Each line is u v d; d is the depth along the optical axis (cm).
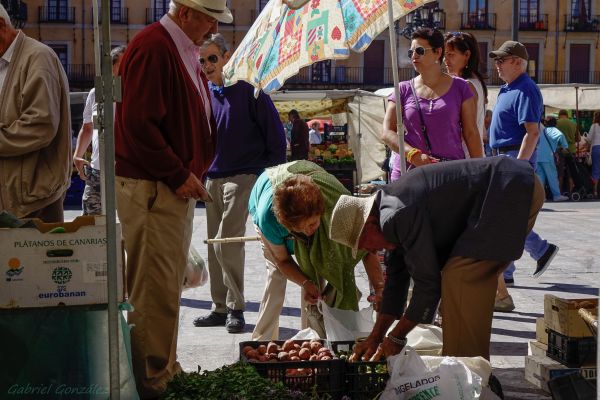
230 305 729
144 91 494
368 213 455
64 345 420
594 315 482
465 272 457
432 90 667
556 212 1845
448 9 5434
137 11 5269
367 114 2441
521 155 804
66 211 2000
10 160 550
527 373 531
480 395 426
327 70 5306
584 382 441
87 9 5159
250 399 420
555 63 5519
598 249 1207
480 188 458
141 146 495
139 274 503
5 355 416
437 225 459
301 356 477
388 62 5328
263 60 663
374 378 455
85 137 904
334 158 2497
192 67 526
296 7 520
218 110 741
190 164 520
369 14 615
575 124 2495
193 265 669
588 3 5522
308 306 573
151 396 502
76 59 5175
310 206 491
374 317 568
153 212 503
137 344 502
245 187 729
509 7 5444
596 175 2362
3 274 416
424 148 665
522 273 1009
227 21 523
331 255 533
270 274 595
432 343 520
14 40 551
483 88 742
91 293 422
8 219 433
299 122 2336
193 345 677
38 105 539
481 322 466
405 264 490
